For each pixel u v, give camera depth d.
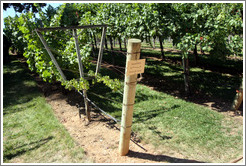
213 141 4.20
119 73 9.98
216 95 7.01
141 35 6.33
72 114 5.61
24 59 14.82
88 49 5.48
